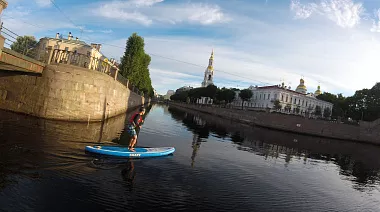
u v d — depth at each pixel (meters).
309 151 23.48
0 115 16.56
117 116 28.80
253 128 44.31
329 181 13.15
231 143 21.12
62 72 18.84
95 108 21.17
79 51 49.41
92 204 6.64
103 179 8.43
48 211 5.97
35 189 6.91
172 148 13.96
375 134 41.47
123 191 7.75
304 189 10.98
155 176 9.56
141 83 58.50
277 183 11.20
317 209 8.89
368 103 61.25
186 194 8.30
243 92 90.69
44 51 21.34
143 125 25.06
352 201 10.41
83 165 9.45
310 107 86.44
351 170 16.88
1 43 13.46
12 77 19.69
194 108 107.25
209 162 13.05
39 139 11.84
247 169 12.82
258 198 8.95
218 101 102.31
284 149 22.38
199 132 25.77
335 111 79.25
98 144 12.94
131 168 10.09
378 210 9.80
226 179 10.55
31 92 19.02
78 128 16.77
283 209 8.35
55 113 18.67
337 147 30.97
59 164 9.06
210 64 142.12
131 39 48.91
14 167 8.04
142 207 6.92
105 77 22.42
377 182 14.38
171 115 47.38
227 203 8.08
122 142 14.59
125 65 48.16
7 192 6.47
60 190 7.12
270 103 86.19
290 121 47.25
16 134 12.02
